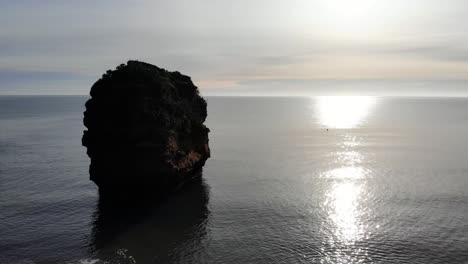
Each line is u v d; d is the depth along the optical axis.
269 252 40.75
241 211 53.53
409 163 89.81
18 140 124.62
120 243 42.72
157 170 55.03
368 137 146.88
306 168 83.62
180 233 45.59
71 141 122.19
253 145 122.38
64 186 65.69
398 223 48.88
